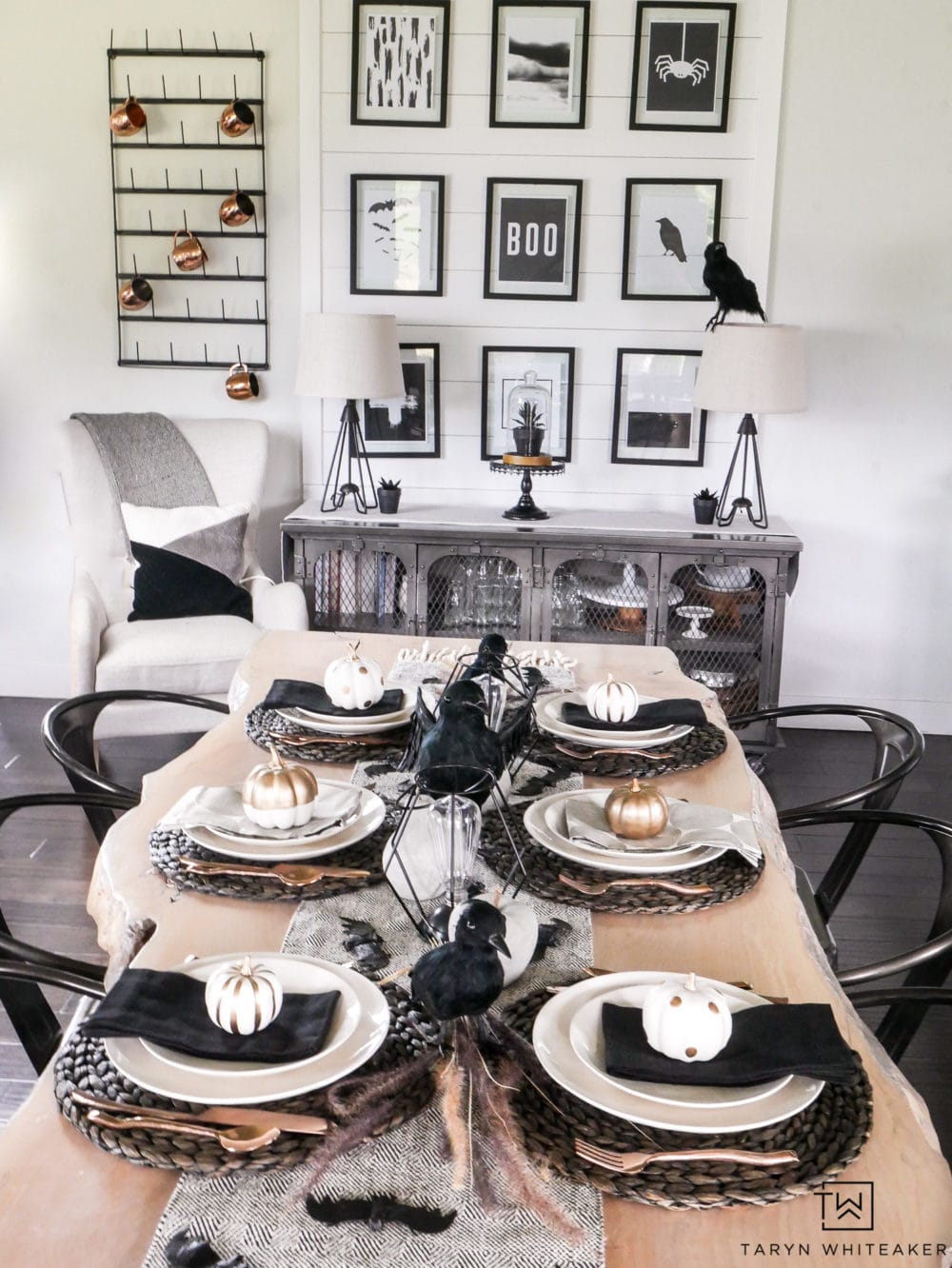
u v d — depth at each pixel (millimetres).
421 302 4012
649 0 3752
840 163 3854
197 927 1384
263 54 3883
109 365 4141
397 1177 999
